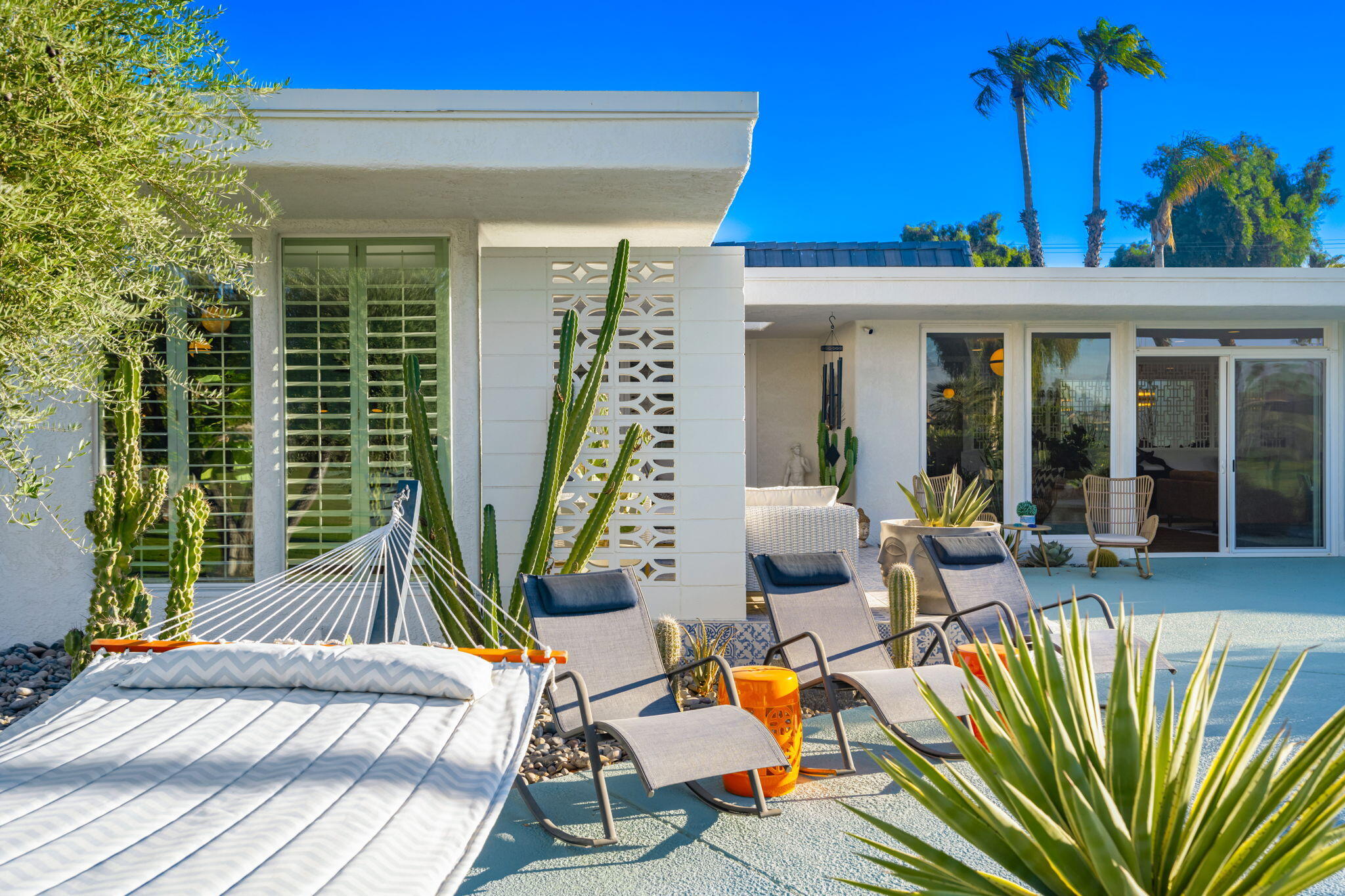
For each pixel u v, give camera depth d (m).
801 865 3.52
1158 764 2.32
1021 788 2.35
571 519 6.66
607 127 5.30
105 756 2.94
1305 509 11.31
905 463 11.46
